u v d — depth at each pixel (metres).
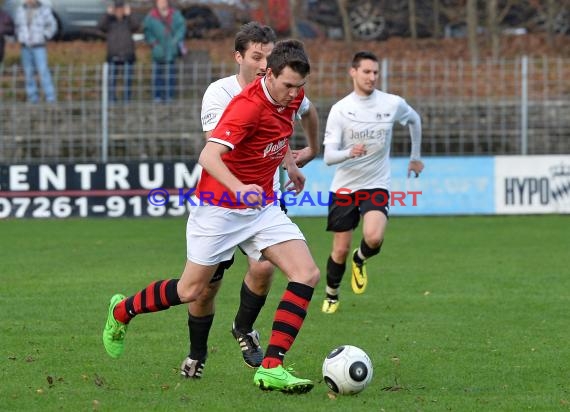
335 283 27.94
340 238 28.72
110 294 30.58
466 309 28.12
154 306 19.20
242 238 19.05
